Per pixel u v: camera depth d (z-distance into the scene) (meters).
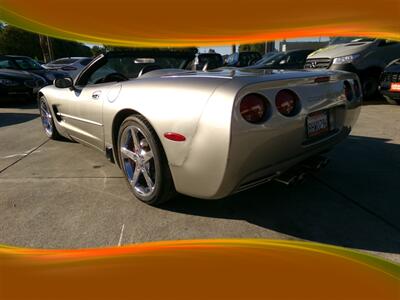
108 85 2.83
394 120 5.11
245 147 1.87
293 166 2.27
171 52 3.59
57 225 2.32
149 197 2.47
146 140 2.32
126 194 2.75
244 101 1.85
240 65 13.12
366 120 5.15
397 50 7.23
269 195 2.66
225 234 2.18
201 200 2.60
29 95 8.16
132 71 3.54
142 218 2.38
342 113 2.57
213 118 1.87
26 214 2.48
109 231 2.24
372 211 2.39
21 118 6.30
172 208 2.50
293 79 2.09
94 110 2.91
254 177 2.00
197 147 1.96
